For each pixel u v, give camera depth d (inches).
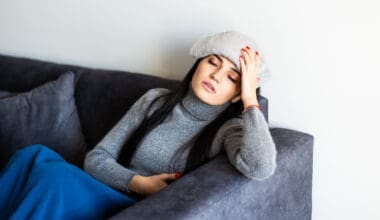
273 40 62.6
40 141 70.7
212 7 66.2
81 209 50.3
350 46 57.8
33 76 77.5
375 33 55.9
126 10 74.6
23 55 90.3
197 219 43.1
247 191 48.8
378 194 61.4
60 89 71.7
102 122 70.3
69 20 81.7
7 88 79.5
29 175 53.1
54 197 49.9
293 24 60.6
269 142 49.3
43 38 86.3
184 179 48.3
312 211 67.1
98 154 59.3
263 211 52.0
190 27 69.1
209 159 56.1
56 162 53.3
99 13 77.8
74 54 83.4
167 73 73.8
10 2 88.0
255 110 50.7
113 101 69.2
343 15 57.2
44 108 71.2
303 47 60.8
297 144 57.6
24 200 49.9
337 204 64.9
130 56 76.9
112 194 51.4
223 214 46.1
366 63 57.4
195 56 55.7
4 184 55.2
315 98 62.0
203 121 56.6
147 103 60.2
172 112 58.2
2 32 91.4
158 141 57.9
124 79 69.4
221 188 46.9
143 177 55.2
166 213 42.5
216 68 53.6
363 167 61.4
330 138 62.5
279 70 63.4
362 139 60.4
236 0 63.9
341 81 59.6
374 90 57.8
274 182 52.7
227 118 55.8
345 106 60.3
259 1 62.2
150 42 73.9
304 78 62.0
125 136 60.5
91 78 72.2
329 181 64.4
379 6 54.8
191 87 56.6
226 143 52.9
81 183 51.4
